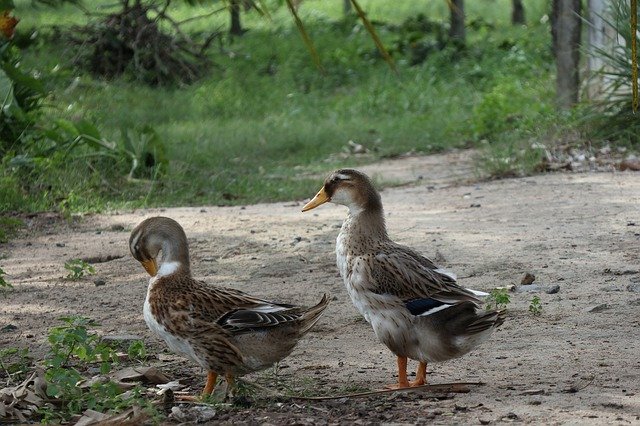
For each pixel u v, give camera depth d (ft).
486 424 23.31
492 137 78.28
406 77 112.57
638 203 50.88
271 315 24.88
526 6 187.21
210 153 74.69
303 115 96.73
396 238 45.27
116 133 77.87
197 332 25.00
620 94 66.80
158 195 59.57
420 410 24.75
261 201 59.36
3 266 43.29
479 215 50.14
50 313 36.01
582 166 62.03
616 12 67.05
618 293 35.55
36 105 65.72
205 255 43.93
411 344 26.43
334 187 27.96
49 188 57.72
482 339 26.14
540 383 26.78
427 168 69.62
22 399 25.50
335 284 38.68
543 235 44.86
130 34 108.58
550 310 33.91
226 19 162.61
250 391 26.32
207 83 108.68
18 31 119.55
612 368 27.86
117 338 32.27
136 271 42.01
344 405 25.62
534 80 93.71
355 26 148.97
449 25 150.20
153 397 26.61
